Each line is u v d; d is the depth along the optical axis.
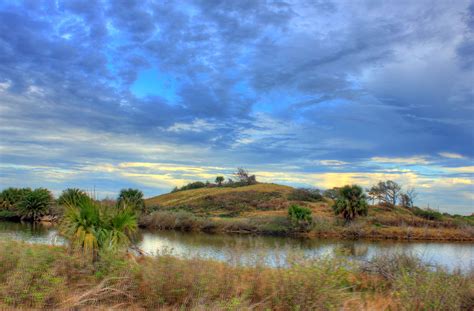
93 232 10.11
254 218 59.91
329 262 8.04
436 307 7.00
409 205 90.56
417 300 7.23
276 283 7.66
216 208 90.06
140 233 46.06
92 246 9.90
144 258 10.59
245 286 8.02
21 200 62.50
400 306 7.64
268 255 9.30
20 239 11.29
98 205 11.01
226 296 7.81
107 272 8.66
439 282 7.58
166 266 8.39
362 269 11.38
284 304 7.40
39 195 59.81
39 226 44.00
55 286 7.61
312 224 54.12
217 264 9.27
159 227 56.84
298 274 7.50
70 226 10.23
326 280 7.38
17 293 7.36
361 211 57.47
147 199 122.94
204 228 56.12
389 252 12.32
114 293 7.94
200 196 105.31
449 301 7.16
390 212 77.56
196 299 7.58
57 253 9.10
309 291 7.23
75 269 8.70
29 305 7.31
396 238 51.50
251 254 9.24
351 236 51.97
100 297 7.81
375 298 8.34
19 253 8.79
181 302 7.82
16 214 63.09
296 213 54.50
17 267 8.07
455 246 42.59
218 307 6.98
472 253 32.69
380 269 10.98
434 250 35.62
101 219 10.59
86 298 7.62
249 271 8.62
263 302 7.48
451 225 62.38
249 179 130.38
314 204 91.19
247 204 93.19
